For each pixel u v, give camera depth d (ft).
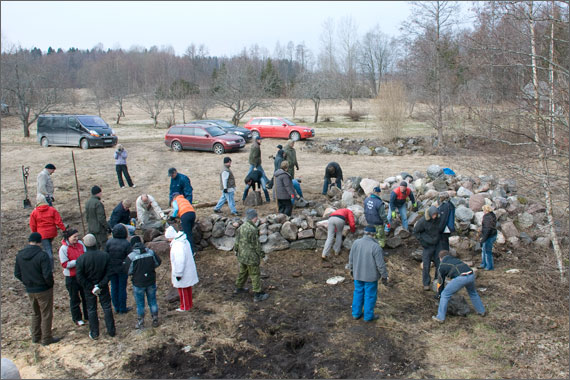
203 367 18.99
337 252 30.17
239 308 23.70
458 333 21.18
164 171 56.75
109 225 29.01
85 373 18.56
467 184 39.09
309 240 31.30
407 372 18.35
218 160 63.82
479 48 26.11
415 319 22.61
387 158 67.21
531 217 33.55
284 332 21.40
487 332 21.12
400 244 31.37
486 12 26.40
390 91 77.51
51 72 124.26
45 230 27.17
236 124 107.55
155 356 19.74
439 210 25.05
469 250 31.09
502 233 31.89
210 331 21.61
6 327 22.17
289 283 26.81
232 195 36.29
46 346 20.45
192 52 267.39
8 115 133.69
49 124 75.77
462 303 22.98
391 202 31.32
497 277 27.09
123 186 48.08
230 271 28.50
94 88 168.76
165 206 40.73
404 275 27.71
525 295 24.71
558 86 23.52
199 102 127.75
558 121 23.79
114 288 23.20
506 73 26.76
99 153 69.51
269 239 31.01
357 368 18.70
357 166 60.18
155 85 151.02
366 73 209.77
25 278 19.86
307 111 174.50
